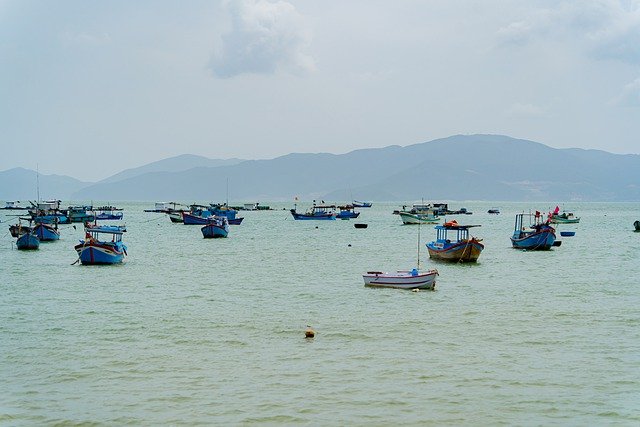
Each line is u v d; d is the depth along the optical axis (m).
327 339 34.22
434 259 73.69
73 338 34.34
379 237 119.19
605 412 24.28
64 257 77.75
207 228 114.88
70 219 158.25
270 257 79.94
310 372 28.56
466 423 23.36
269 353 31.52
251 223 178.62
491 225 172.88
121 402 25.12
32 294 48.88
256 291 50.47
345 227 156.88
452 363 29.81
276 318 39.44
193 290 51.06
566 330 36.12
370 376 28.02
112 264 69.19
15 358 30.58
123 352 31.64
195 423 23.30
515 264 69.88
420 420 23.59
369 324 37.69
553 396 25.80
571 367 29.25
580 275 60.34
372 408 24.61
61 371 28.67
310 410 24.38
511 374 28.28
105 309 42.47
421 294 48.47
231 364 29.73
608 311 41.53
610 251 86.94
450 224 71.62
